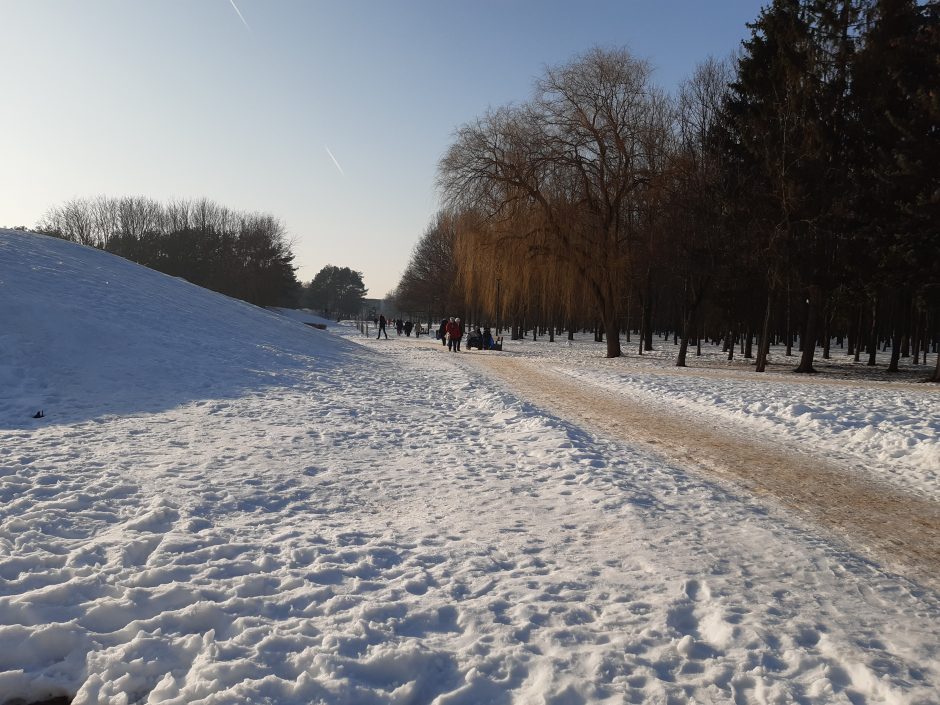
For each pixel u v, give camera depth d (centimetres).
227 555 481
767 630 388
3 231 2127
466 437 1022
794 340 6594
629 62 2975
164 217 8581
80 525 519
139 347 1497
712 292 3362
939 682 334
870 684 330
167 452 799
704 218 2852
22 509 545
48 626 351
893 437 1032
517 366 2502
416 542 534
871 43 2462
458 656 351
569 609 411
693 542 554
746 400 1494
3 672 320
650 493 718
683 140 3167
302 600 411
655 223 2959
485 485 728
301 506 622
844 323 3161
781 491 766
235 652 343
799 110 2538
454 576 461
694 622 404
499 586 445
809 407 1336
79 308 1597
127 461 738
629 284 3231
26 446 782
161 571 432
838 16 2538
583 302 3312
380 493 683
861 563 523
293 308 9344
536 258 3072
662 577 471
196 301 2300
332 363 2006
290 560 475
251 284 7594
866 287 2547
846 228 2545
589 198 3041
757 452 998
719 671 341
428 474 771
